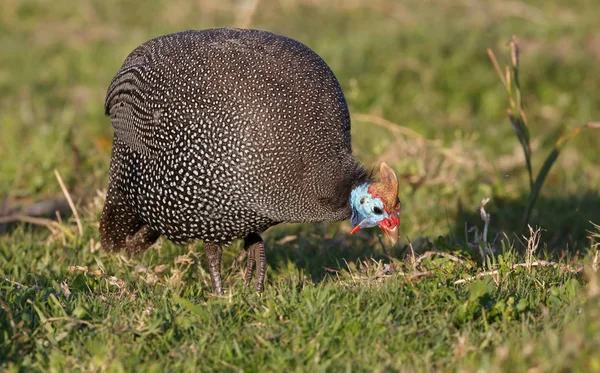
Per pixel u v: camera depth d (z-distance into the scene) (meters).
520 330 9.46
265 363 9.19
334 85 11.38
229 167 10.87
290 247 14.29
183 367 9.05
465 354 8.95
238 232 11.47
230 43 11.48
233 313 10.31
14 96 23.88
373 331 9.56
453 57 23.36
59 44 28.20
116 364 8.86
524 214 14.84
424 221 15.82
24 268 12.88
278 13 29.67
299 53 11.44
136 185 11.83
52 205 16.19
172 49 11.78
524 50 24.08
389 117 21.42
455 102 22.31
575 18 27.53
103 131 21.06
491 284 10.38
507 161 18.69
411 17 27.58
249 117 10.80
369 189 10.73
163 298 10.73
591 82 23.27
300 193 10.93
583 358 8.49
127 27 29.83
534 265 11.36
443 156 17.77
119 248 12.99
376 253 13.73
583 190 17.66
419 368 8.81
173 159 11.21
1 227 15.56
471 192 16.94
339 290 10.66
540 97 22.91
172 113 11.24
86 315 10.15
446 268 11.22
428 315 9.90
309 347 9.25
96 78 24.92
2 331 9.70
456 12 28.72
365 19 29.11
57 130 19.53
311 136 10.88
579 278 11.18
